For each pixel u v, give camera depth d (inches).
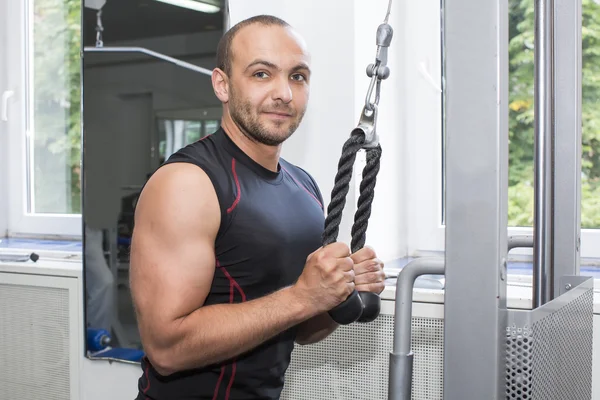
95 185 83.9
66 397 89.7
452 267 31.1
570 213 45.0
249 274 50.2
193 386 51.3
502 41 30.1
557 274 45.3
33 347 91.9
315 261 43.2
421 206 84.6
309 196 56.7
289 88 49.2
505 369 31.5
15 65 107.5
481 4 29.9
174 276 45.3
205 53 76.6
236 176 50.0
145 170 81.0
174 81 78.7
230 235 48.9
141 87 80.7
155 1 79.2
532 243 46.5
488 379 30.6
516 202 80.7
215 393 51.3
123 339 83.0
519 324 31.5
